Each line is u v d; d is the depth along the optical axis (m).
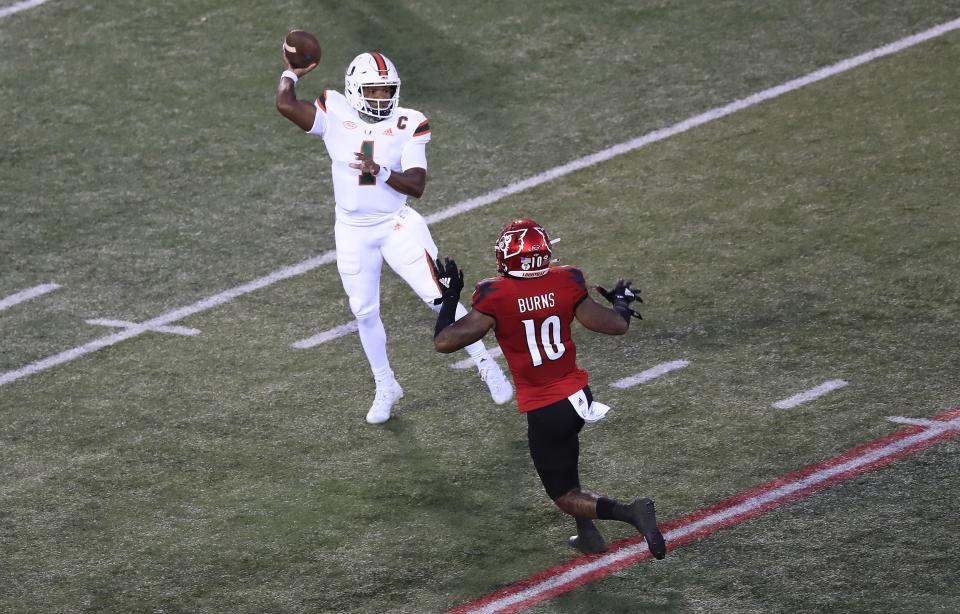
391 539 27.34
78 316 38.44
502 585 25.53
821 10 53.62
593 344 35.56
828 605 24.16
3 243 42.56
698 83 49.75
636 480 29.05
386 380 32.03
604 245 40.75
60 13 55.84
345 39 53.22
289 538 27.56
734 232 40.72
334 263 40.91
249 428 32.28
